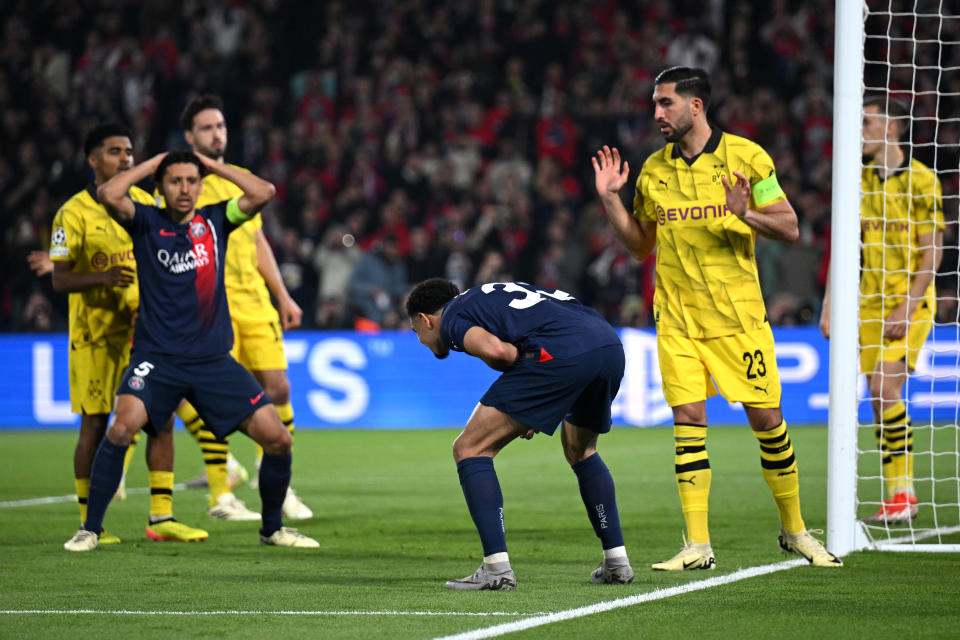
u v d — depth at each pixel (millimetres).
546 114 61781
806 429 46438
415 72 64438
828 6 63344
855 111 18781
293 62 67750
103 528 22156
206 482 30812
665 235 17906
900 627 13492
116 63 64625
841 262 18812
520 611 14438
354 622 13883
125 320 21609
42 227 56750
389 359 51000
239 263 25391
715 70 61875
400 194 57312
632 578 16484
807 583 16328
